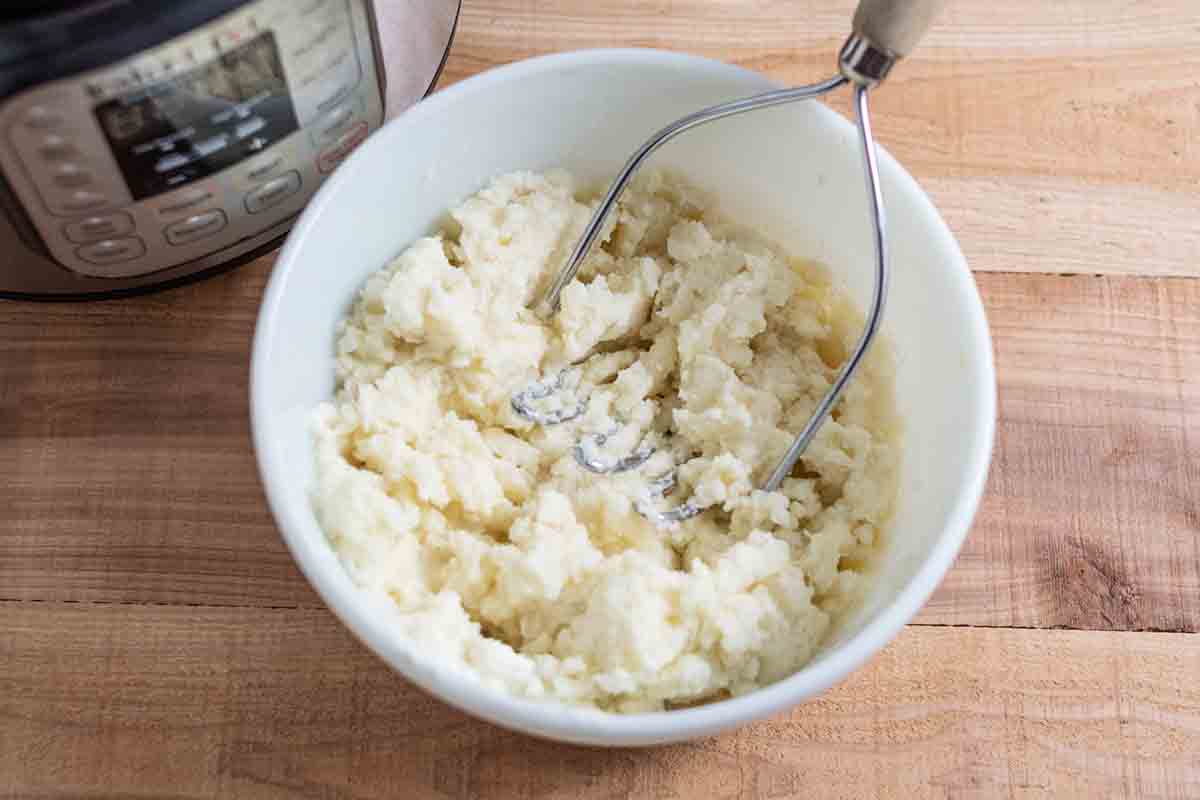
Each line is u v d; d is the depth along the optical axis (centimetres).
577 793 63
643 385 65
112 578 65
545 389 64
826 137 64
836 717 64
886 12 56
